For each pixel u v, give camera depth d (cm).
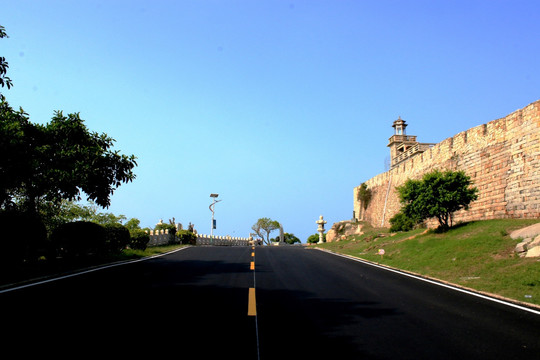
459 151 2556
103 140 1669
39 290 924
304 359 487
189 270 1412
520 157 1905
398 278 1247
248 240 7456
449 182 2022
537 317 711
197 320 673
